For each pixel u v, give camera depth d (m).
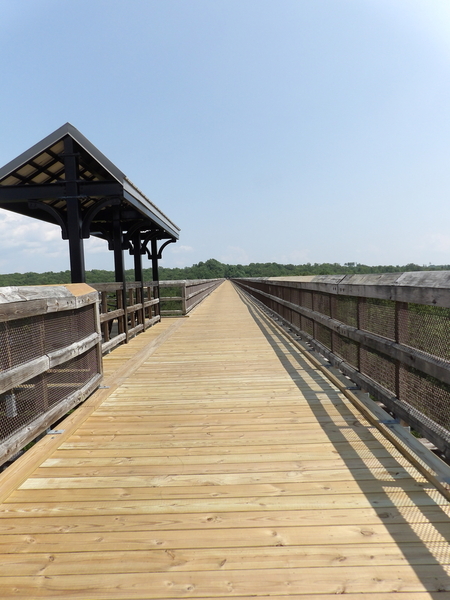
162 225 8.80
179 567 1.53
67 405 2.96
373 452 2.49
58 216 5.68
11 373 2.13
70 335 3.18
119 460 2.45
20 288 2.35
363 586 1.41
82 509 1.93
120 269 6.87
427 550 1.59
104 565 1.55
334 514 1.85
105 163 5.62
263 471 2.27
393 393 2.79
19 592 1.42
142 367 4.96
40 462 2.38
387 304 2.87
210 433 2.85
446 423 1.99
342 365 4.00
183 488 2.10
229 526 1.77
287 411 3.27
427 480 2.14
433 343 2.13
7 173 5.41
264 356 5.53
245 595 1.39
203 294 18.75
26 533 1.75
